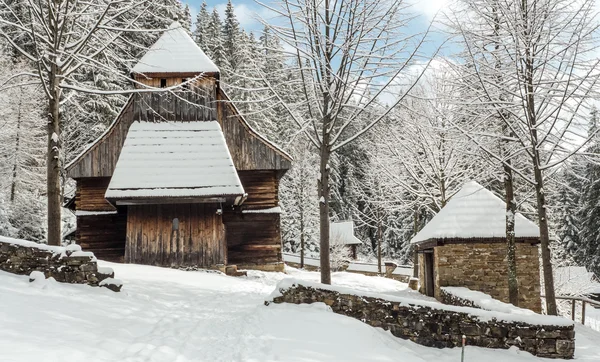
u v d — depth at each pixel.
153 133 20.80
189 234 19.64
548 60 10.88
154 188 19.06
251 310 10.09
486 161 13.29
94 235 22.23
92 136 31.12
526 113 11.12
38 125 30.50
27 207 30.80
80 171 21.89
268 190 23.94
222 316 9.65
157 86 21.67
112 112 29.72
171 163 19.95
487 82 11.70
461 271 15.79
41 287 9.24
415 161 24.30
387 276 35.41
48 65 12.60
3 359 5.24
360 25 11.27
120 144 22.20
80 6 13.13
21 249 10.12
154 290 12.11
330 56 11.65
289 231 45.59
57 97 11.88
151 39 22.33
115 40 13.39
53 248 10.23
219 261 19.53
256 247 23.45
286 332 8.07
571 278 24.50
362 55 11.41
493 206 16.41
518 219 16.00
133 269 16.05
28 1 11.52
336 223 50.62
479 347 8.64
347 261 41.44
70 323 7.38
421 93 22.20
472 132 11.63
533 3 10.77
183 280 14.78
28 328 6.66
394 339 8.76
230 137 23.42
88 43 13.36
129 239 19.28
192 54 22.22
